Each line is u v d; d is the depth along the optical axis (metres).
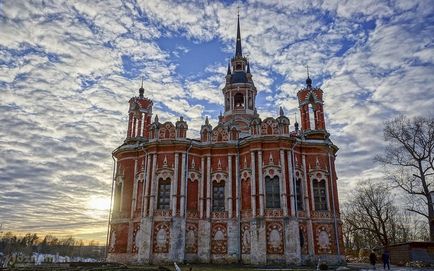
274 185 42.09
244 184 44.06
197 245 42.94
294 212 40.69
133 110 53.03
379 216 64.44
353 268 37.44
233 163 45.84
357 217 77.75
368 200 67.88
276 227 40.19
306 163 45.28
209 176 45.66
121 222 45.41
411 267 40.25
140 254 41.16
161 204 43.47
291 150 43.41
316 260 41.16
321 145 45.91
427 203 51.97
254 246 39.91
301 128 51.41
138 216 44.38
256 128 45.44
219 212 44.06
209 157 46.34
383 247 54.25
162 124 46.94
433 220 50.72
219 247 42.78
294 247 39.03
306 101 51.66
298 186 43.84
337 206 45.16
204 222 43.66
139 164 47.31
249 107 60.81
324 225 43.00
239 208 43.53
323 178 44.81
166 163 44.50
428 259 42.50
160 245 41.28
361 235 82.88
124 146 48.78
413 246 43.06
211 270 31.88
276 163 42.47
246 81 62.75
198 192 45.00
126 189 46.91
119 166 48.81
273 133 44.41
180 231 41.69
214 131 47.75
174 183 43.38
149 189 43.91
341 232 44.59
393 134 55.53
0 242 97.56
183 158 44.75
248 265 38.72
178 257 40.72
